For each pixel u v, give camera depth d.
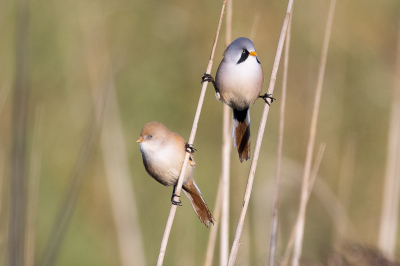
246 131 6.71
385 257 7.12
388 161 8.54
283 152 12.62
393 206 8.27
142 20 14.97
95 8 14.34
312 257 6.95
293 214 10.10
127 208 9.31
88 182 11.88
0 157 7.41
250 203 9.47
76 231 11.39
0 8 12.82
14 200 4.37
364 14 14.96
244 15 14.61
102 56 13.02
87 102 13.51
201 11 14.88
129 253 9.01
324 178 12.09
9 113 9.77
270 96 5.52
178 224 10.66
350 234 8.17
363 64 14.61
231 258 5.46
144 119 13.79
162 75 14.48
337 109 13.77
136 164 12.70
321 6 14.65
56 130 13.18
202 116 13.91
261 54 14.21
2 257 6.82
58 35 14.10
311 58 14.22
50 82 13.78
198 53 14.62
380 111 14.02
